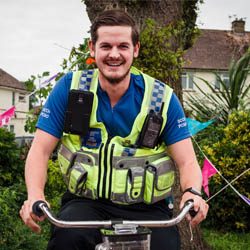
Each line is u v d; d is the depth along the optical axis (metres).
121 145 2.58
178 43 5.32
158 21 5.19
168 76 5.12
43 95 6.00
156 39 5.01
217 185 7.71
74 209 2.52
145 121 2.59
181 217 2.22
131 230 2.13
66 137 2.63
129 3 5.13
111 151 2.50
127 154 2.53
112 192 2.51
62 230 2.37
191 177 2.56
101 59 2.53
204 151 7.91
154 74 5.01
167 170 2.63
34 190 2.40
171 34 5.11
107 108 2.60
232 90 10.61
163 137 2.69
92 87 2.63
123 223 2.14
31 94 6.10
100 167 2.51
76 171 2.52
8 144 8.89
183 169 2.62
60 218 2.48
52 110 2.63
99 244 2.16
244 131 7.83
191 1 5.90
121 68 2.53
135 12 5.16
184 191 2.46
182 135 2.66
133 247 2.13
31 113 6.19
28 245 5.64
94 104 2.59
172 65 5.13
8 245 5.49
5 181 8.75
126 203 2.53
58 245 2.36
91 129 2.59
